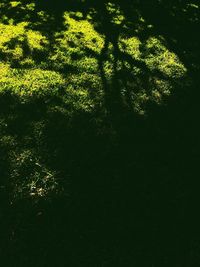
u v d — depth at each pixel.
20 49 10.07
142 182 7.21
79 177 7.09
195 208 6.93
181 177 7.48
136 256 6.00
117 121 8.41
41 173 7.02
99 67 9.91
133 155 7.70
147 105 9.05
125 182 7.14
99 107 8.68
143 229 6.41
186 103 9.36
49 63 9.73
